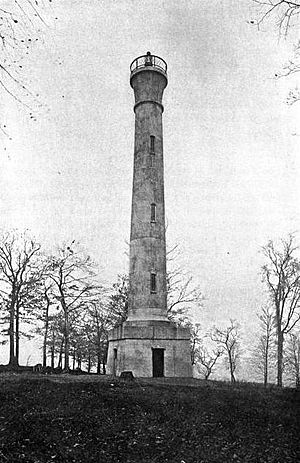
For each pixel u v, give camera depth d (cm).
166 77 3881
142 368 3084
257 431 1739
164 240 3531
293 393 2214
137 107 3822
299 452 1552
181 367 3161
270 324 5294
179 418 1836
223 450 1556
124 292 4759
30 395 2014
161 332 3206
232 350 6419
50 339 4850
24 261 4369
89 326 4866
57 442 1550
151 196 3553
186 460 1466
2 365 4072
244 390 2311
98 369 4788
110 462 1437
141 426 1742
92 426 1709
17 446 1486
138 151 3697
